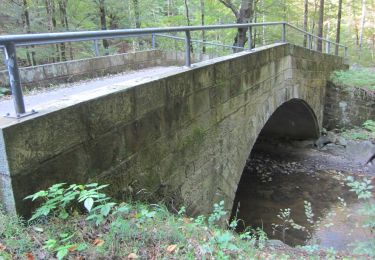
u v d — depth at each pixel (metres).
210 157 5.77
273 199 10.77
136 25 18.30
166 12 24.30
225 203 6.52
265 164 13.76
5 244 2.47
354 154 13.79
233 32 19.08
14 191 2.59
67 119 2.97
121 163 3.66
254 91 7.56
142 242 2.86
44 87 7.78
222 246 3.18
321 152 14.44
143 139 3.99
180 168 4.85
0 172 2.58
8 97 6.64
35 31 13.85
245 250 3.60
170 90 4.42
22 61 14.22
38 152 2.74
